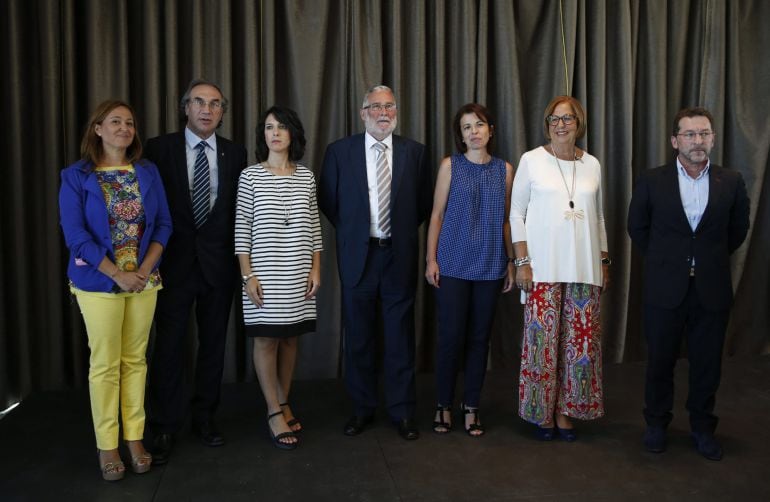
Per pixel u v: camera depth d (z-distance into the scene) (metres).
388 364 2.94
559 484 2.46
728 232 2.73
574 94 3.95
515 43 3.80
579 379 2.77
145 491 2.40
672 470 2.57
